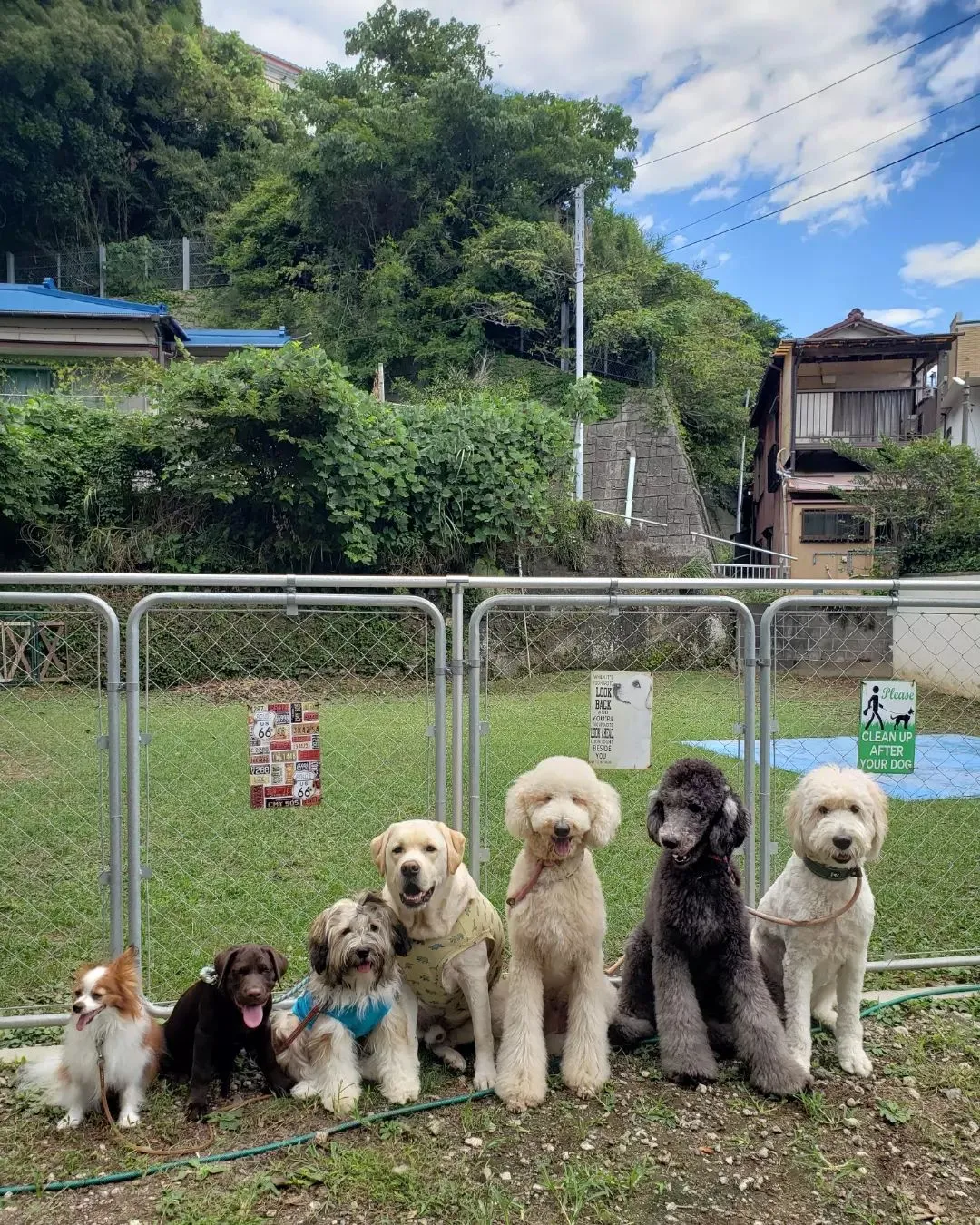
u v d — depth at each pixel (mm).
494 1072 3008
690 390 24234
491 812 5859
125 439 12242
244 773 6699
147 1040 2838
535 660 8039
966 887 4844
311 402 11977
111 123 33656
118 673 3305
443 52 26438
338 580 3434
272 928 4242
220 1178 2486
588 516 14992
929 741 8961
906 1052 3201
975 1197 2414
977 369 18719
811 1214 2342
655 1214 2332
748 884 3729
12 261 32188
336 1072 2855
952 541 15070
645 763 3631
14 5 29875
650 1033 3354
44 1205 2371
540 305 23016
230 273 29266
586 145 25016
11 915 4391
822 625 8875
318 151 24219
